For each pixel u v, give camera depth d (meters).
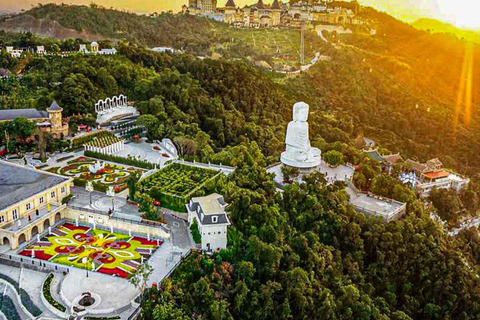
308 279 120.00
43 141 180.12
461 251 175.62
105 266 114.00
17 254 118.75
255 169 164.75
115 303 99.69
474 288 149.62
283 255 126.94
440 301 145.75
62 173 166.62
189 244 125.06
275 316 112.69
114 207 142.12
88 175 165.50
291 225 147.75
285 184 171.50
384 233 150.62
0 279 108.75
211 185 156.88
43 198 137.62
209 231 121.25
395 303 141.62
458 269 149.88
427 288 147.00
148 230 130.62
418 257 149.50
